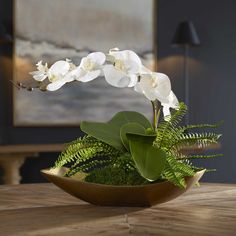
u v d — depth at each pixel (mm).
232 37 5551
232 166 5566
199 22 5469
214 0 5516
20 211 1517
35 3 4828
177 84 5379
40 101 4863
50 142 4930
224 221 1354
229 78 5547
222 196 1773
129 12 5184
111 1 5113
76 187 1475
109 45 5113
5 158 4309
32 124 4844
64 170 1655
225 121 5547
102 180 1514
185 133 1544
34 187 2049
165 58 5352
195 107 5461
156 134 1498
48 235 1207
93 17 5043
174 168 1419
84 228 1275
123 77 1396
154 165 1384
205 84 5484
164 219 1378
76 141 1512
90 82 5031
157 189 1435
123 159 1472
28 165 4875
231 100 5547
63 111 4945
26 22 4801
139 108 5203
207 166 5504
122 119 1623
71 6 4953
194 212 1477
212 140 1504
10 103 4789
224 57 5535
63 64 1493
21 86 1554
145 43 5242
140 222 1340
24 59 4793
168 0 5359
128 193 1447
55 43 4902
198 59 5465
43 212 1495
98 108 5066
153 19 5262
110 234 1212
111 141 1467
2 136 4754
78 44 4992
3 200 1725
